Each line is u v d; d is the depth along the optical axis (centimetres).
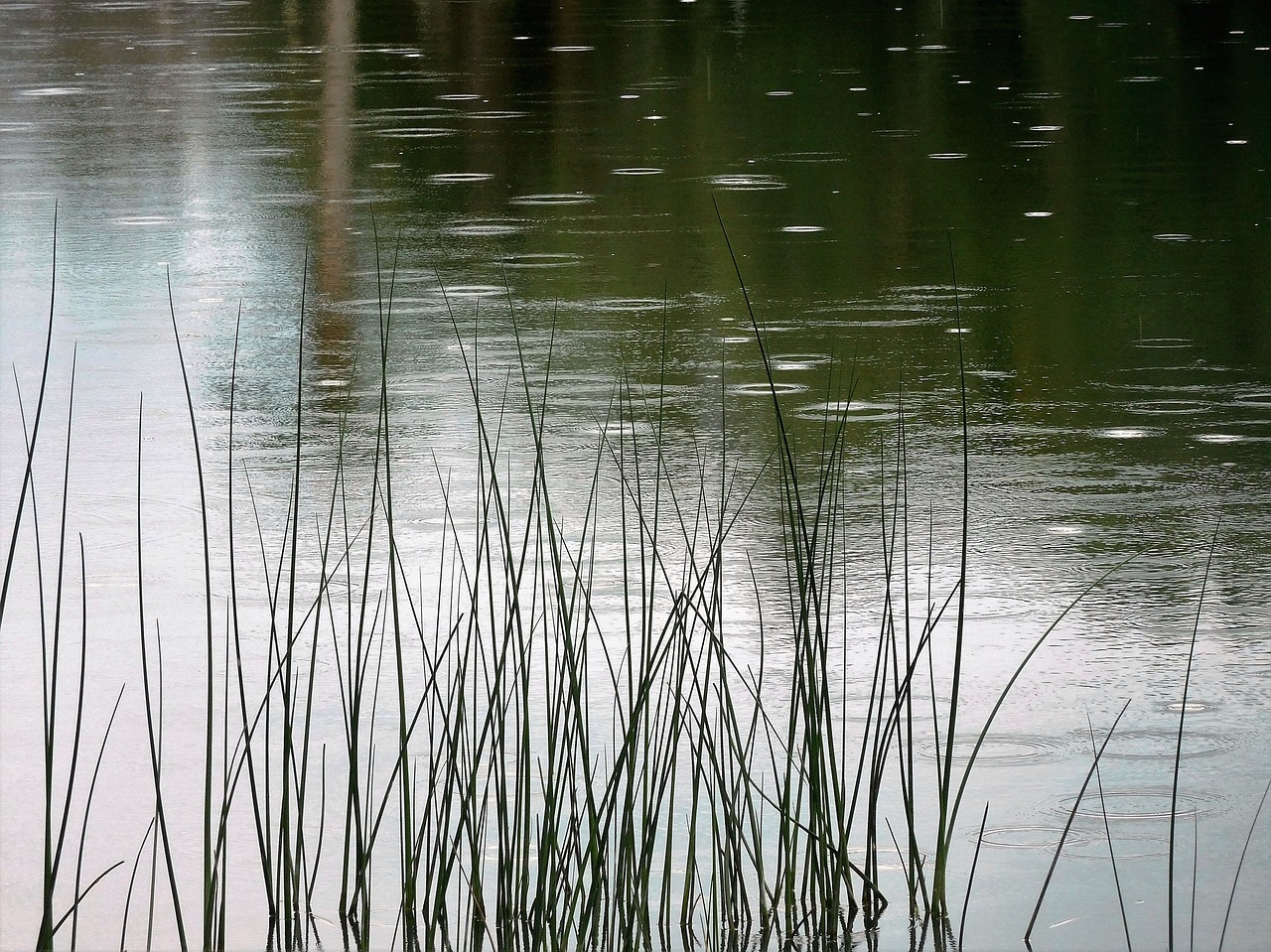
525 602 740
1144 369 1140
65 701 650
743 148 2078
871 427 1020
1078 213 1670
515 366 1162
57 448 974
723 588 761
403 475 927
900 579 771
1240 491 895
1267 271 1419
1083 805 576
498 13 3812
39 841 556
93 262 1493
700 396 1088
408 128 2259
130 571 780
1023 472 934
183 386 1113
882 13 3669
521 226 1639
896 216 1669
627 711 638
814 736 509
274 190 1841
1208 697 652
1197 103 2369
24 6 4038
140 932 509
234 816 573
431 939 483
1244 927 500
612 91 2591
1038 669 679
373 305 1342
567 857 489
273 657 686
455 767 499
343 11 3906
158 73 2861
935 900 510
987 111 2345
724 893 507
